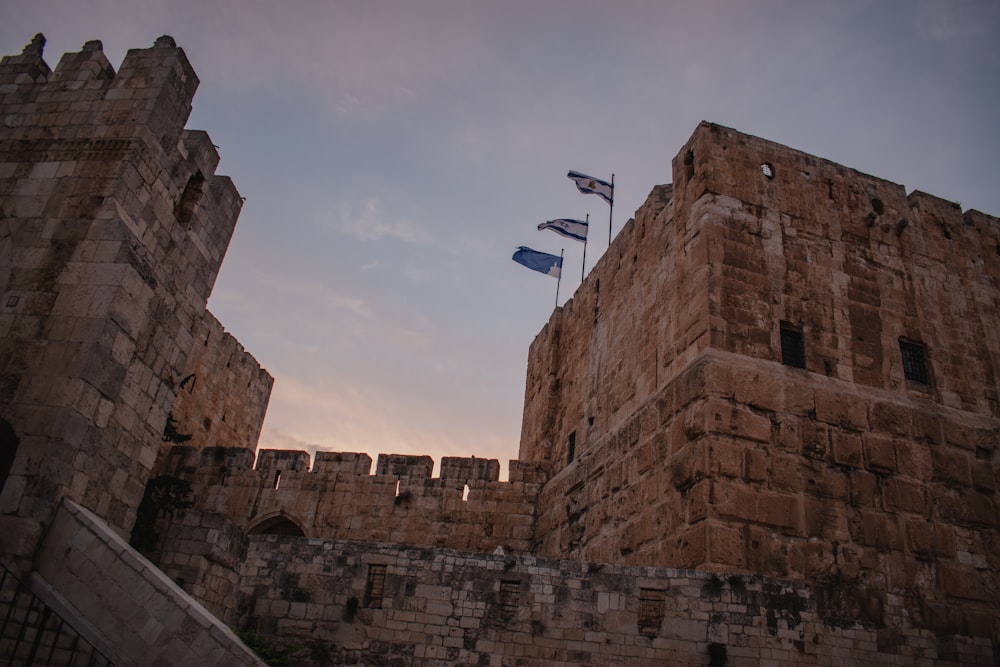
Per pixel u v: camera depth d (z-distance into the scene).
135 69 20.95
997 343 28.03
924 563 22.78
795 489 22.38
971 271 28.92
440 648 17.36
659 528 23.70
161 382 20.38
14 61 21.50
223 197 23.50
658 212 31.02
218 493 35.56
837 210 27.62
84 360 17.47
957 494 24.25
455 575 18.00
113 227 18.75
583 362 36.22
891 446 24.06
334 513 34.88
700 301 24.86
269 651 17.17
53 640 15.39
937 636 21.81
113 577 15.73
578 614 17.53
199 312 22.27
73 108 20.48
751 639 17.48
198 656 14.88
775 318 24.98
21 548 15.70
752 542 21.23
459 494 35.31
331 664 17.36
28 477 16.33
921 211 29.22
